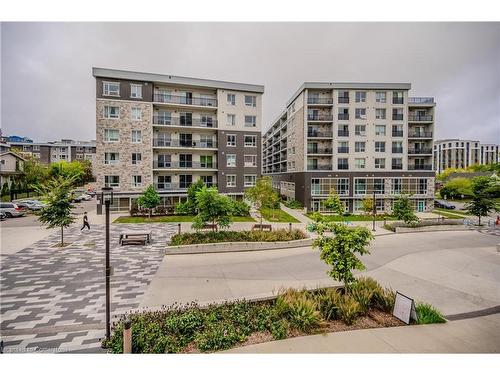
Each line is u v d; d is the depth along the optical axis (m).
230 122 31.17
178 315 6.54
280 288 9.05
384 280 10.60
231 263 12.13
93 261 12.20
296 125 38.44
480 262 13.07
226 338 5.82
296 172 36.69
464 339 6.30
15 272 10.77
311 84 34.00
